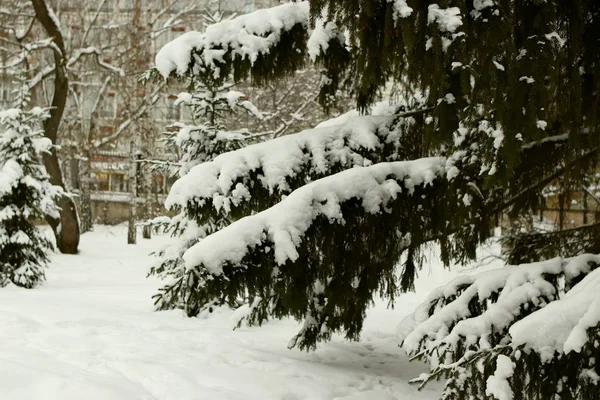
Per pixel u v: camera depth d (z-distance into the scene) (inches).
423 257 223.3
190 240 403.2
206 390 200.4
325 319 236.1
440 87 172.9
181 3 1217.4
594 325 128.9
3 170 568.7
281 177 221.5
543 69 157.1
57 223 915.4
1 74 1003.3
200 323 347.9
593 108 171.3
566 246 228.8
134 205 1081.4
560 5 160.1
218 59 253.9
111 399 179.2
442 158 211.3
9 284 566.3
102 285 620.7
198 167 225.0
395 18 169.2
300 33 256.7
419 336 174.2
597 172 223.5
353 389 220.2
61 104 896.3
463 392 144.8
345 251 205.3
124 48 1120.2
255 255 191.5
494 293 173.3
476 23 162.2
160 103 1254.3
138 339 276.1
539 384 135.9
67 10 1053.8
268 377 220.4
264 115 943.0
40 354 228.7
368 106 253.3
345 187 201.8
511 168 164.2
